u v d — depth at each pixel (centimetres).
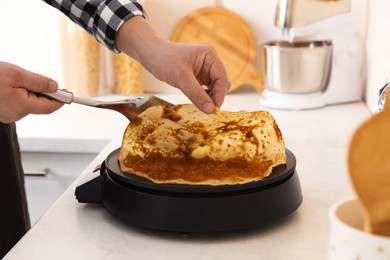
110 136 165
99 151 165
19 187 142
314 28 186
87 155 170
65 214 105
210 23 211
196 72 116
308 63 183
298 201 102
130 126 106
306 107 186
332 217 59
